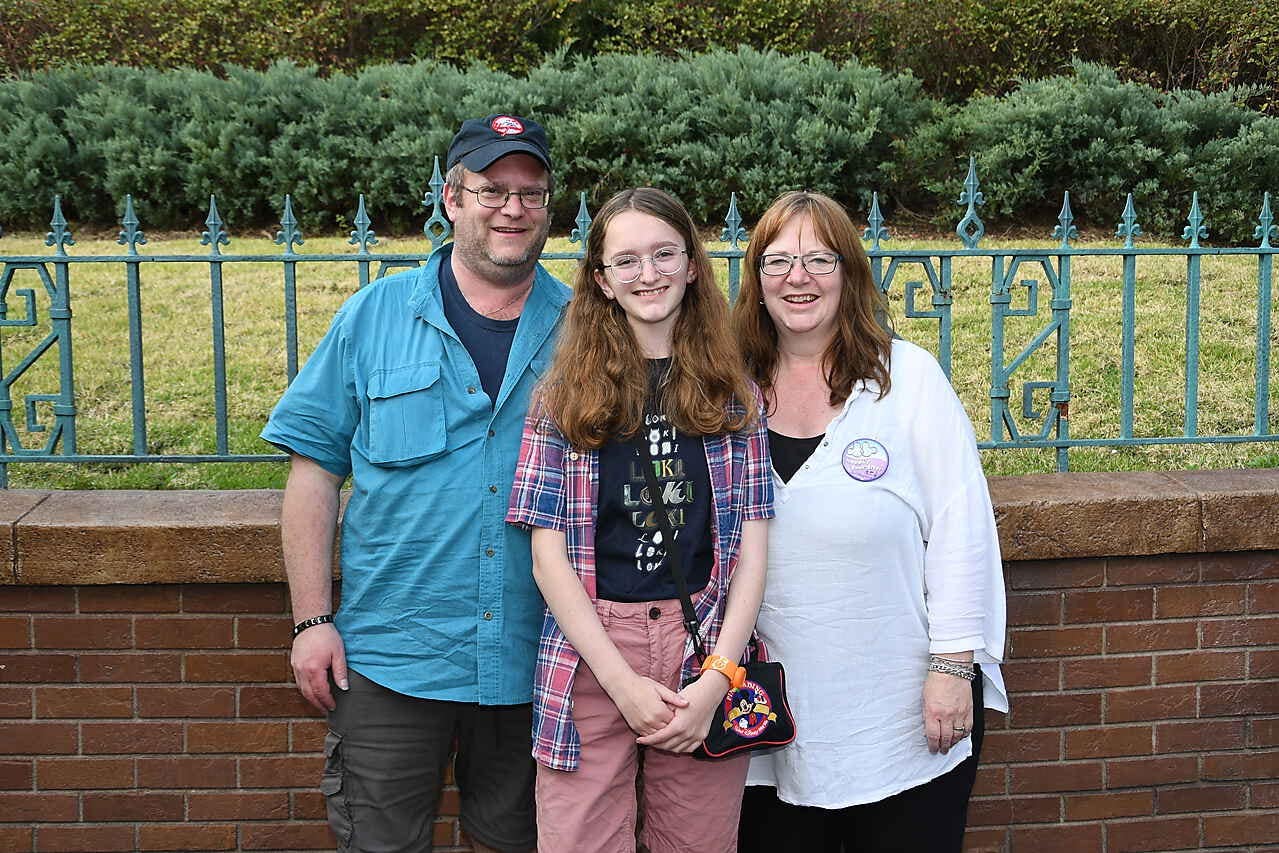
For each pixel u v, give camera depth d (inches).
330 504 104.9
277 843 131.7
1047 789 137.0
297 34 417.4
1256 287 287.3
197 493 134.3
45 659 127.5
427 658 101.7
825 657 100.8
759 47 418.0
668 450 96.0
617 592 95.0
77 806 130.2
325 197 346.9
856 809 105.0
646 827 101.4
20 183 348.8
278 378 225.0
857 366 101.5
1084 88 343.6
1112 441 141.9
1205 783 138.9
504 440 101.4
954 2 393.1
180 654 128.3
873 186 351.9
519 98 347.6
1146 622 135.6
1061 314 139.5
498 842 109.6
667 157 344.5
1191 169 332.8
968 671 100.6
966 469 101.6
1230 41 388.2
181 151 352.8
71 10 416.2
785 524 100.7
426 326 102.5
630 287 94.4
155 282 290.4
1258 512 132.3
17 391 217.9
